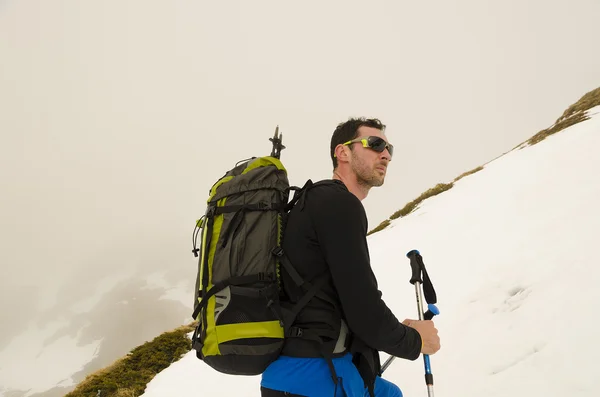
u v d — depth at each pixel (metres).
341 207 2.40
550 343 4.70
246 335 2.33
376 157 2.96
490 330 5.73
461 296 7.34
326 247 2.34
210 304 2.46
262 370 2.45
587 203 8.37
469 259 9.02
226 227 2.51
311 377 2.31
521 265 7.14
